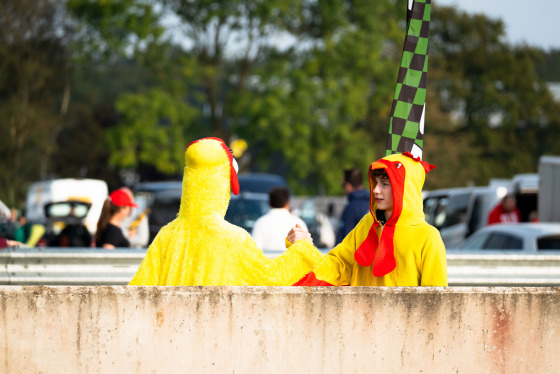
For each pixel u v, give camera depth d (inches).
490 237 691.4
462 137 3838.6
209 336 231.5
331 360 234.7
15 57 2790.4
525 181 1173.1
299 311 234.1
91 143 3646.7
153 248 270.8
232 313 232.1
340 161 2455.7
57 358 226.7
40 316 226.2
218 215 266.8
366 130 3176.7
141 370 229.1
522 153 3986.2
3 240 388.8
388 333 236.2
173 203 984.3
